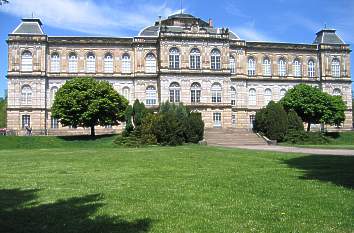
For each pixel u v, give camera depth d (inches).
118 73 4554.6
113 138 3385.8
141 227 607.5
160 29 4416.8
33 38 4387.3
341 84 4995.1
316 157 1642.5
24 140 3326.8
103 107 3612.2
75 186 962.1
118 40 4574.3
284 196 810.8
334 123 4335.6
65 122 3639.3
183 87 4284.0
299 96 4183.1
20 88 4352.9
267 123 3503.9
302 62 5012.3
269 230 583.2
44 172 1243.8
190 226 607.5
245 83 4815.5
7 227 627.8
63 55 4515.3
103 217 667.4
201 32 4347.9
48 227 625.3
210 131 3806.6
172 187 925.8
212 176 1106.1
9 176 1149.7
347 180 994.7
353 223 613.9
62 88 3676.2
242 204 743.1
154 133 3034.0
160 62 4308.6
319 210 692.7
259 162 1471.5
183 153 1889.8
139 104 3319.4
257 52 4931.1
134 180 1049.5
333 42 5019.7
